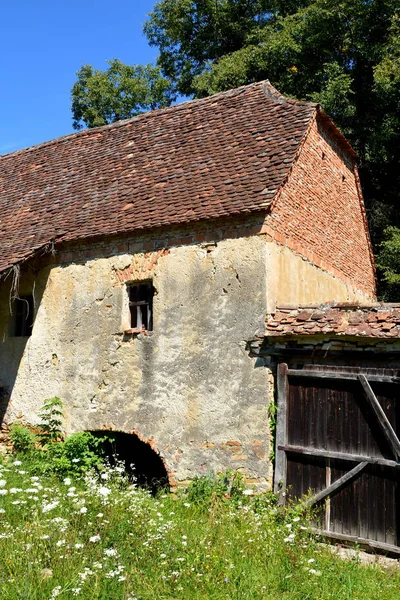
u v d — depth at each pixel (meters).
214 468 8.21
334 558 6.34
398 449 6.79
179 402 8.70
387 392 7.05
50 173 13.07
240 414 8.11
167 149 11.25
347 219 12.81
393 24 17.70
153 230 9.37
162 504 7.66
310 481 7.52
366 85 19.19
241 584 5.27
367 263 14.59
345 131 18.31
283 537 6.60
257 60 19.83
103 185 11.32
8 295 11.25
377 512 6.96
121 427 9.27
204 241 8.88
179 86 25.12
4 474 8.38
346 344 7.42
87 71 27.42
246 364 8.17
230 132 10.57
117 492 7.51
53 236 10.29
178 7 23.67
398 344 7.05
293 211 9.46
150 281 9.49
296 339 7.75
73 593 4.70
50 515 6.30
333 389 7.50
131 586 4.88
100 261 10.05
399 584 5.81
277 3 22.73
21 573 4.91
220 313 8.53
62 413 9.96
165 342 9.02
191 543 6.03
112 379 9.54
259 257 8.30
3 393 11.00
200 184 9.56
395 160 19.66
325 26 18.89
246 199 8.53
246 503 7.71
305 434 7.63
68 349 10.20
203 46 24.22
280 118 10.11
